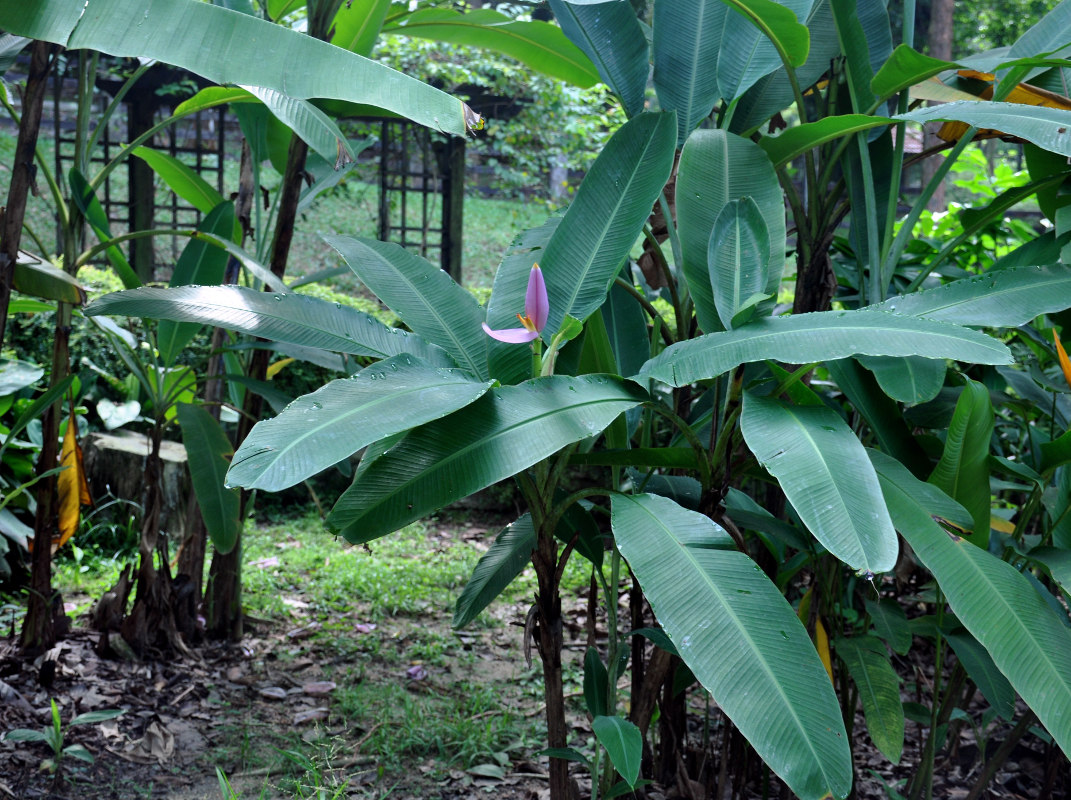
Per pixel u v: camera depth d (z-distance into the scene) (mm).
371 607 4512
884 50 2746
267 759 2963
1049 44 2555
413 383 1679
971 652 2174
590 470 5750
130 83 3441
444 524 6336
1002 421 3691
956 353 1538
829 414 1787
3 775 2713
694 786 2580
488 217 15625
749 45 2523
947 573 1661
